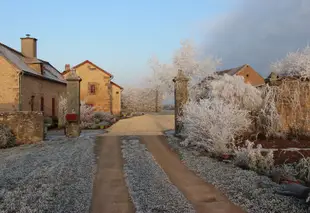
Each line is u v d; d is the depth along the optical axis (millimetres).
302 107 9797
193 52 32969
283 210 4078
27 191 5148
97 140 11648
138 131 15000
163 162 7605
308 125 9586
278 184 5188
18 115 11539
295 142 8594
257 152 6539
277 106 10008
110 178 6082
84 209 4336
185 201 4625
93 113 21203
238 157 6809
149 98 47281
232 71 33562
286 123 9898
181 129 12164
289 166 6188
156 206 4414
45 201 4629
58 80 24094
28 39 22812
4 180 5910
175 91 12742
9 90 17297
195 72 31875
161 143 10719
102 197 4895
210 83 12461
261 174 5969
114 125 19281
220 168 6594
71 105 13039
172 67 36844
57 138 12570
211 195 4938
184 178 6027
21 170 6793
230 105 8852
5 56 17625
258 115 9812
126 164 7348
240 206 4395
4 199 4730
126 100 46406
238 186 5238
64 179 5953
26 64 20594
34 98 19469
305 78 10109
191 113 9281
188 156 8141
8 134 11117
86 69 29969
